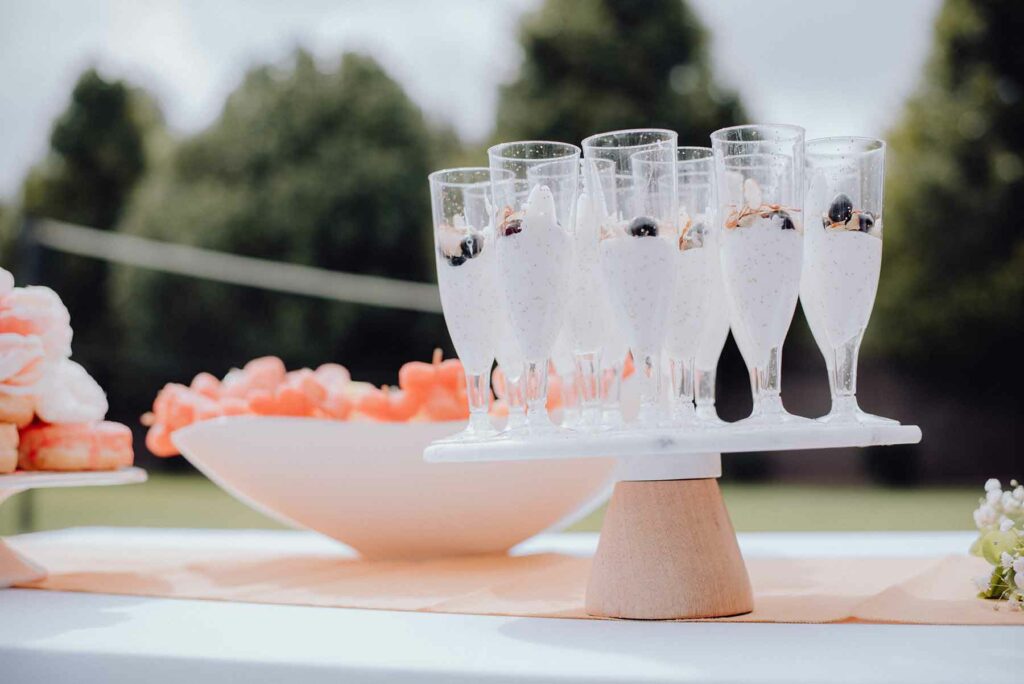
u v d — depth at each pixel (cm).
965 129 949
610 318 88
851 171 82
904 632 68
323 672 62
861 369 971
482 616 79
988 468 956
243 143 1110
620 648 65
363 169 1085
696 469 78
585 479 117
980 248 942
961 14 952
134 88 1205
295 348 1094
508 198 77
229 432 115
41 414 104
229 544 143
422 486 114
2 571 98
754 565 106
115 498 1012
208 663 64
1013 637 65
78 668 67
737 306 79
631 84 1066
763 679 55
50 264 1134
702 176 85
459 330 83
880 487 1000
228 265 1102
